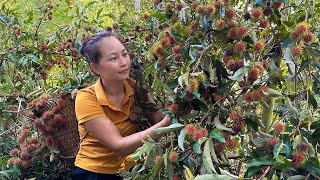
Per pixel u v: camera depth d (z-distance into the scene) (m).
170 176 1.33
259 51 1.27
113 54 1.64
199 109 1.37
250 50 1.34
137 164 1.58
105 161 1.78
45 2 2.70
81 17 2.40
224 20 1.32
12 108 2.24
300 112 1.26
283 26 1.28
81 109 1.69
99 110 1.68
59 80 2.33
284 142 1.15
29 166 2.08
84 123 1.69
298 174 1.16
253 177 1.23
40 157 2.09
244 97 1.26
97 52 1.64
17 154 2.03
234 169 1.61
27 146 2.03
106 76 1.67
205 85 1.30
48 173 2.20
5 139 2.18
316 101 1.37
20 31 2.54
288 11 1.44
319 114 1.38
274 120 1.58
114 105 1.72
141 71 1.84
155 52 1.49
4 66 2.45
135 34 2.07
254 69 1.24
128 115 1.76
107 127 1.66
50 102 2.10
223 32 1.32
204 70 1.34
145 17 1.88
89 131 1.70
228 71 1.48
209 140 1.22
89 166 1.78
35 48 2.44
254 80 1.26
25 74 2.49
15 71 2.49
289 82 1.37
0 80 2.45
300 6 1.36
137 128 1.83
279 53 1.34
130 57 1.88
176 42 1.45
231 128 1.30
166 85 1.43
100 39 1.65
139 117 1.78
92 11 3.68
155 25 1.83
